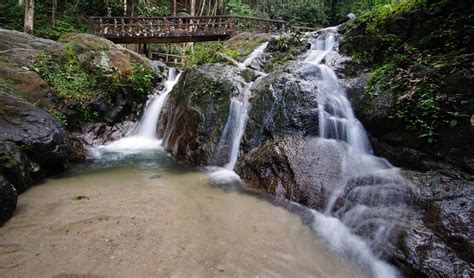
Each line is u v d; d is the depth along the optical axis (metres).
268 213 4.21
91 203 4.25
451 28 4.87
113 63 9.23
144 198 4.53
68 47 8.87
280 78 6.06
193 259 3.10
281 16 20.11
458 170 3.76
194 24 13.99
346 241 3.50
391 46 5.81
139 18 13.78
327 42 8.10
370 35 6.40
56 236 3.35
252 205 4.45
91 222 3.70
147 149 7.59
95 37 9.97
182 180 5.42
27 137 4.90
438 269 2.67
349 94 5.79
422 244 2.92
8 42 8.46
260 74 7.21
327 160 4.78
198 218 3.99
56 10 15.54
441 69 4.45
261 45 10.18
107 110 8.33
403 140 4.56
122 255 3.09
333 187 4.34
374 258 3.14
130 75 9.24
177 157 6.89
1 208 3.52
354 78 6.16
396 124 4.71
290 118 5.46
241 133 6.13
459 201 3.26
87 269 2.85
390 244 3.11
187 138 6.83
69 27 14.27
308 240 3.54
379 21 6.30
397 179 3.95
